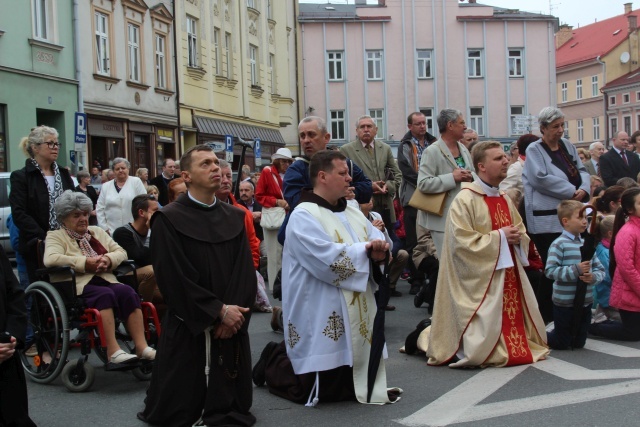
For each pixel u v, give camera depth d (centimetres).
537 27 4844
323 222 564
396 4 4747
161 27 2686
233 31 3281
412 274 1083
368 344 564
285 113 3941
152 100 2608
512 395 570
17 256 809
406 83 4772
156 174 2617
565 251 712
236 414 518
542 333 685
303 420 530
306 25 4706
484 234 671
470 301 662
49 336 662
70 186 783
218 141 3067
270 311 1001
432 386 606
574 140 7312
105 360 640
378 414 536
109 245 719
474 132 1162
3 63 1922
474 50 4819
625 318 759
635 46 6725
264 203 1065
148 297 755
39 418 563
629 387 580
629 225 760
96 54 2297
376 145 1018
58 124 2148
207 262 523
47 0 2102
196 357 516
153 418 526
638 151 1423
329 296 558
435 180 850
